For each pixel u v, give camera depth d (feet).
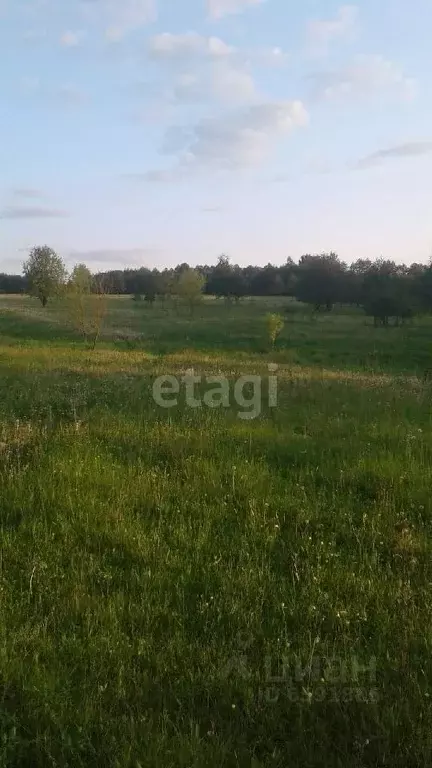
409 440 26.55
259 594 13.70
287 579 14.53
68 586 13.85
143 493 19.51
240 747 9.31
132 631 12.25
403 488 20.57
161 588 13.96
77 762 9.01
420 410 35.22
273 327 96.99
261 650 11.75
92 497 18.86
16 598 13.44
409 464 23.03
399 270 209.46
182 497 19.25
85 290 103.65
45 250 205.77
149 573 14.34
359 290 189.57
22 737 9.55
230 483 20.67
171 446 24.84
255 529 17.12
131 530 16.69
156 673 11.08
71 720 9.76
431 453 24.88
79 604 13.03
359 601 13.52
